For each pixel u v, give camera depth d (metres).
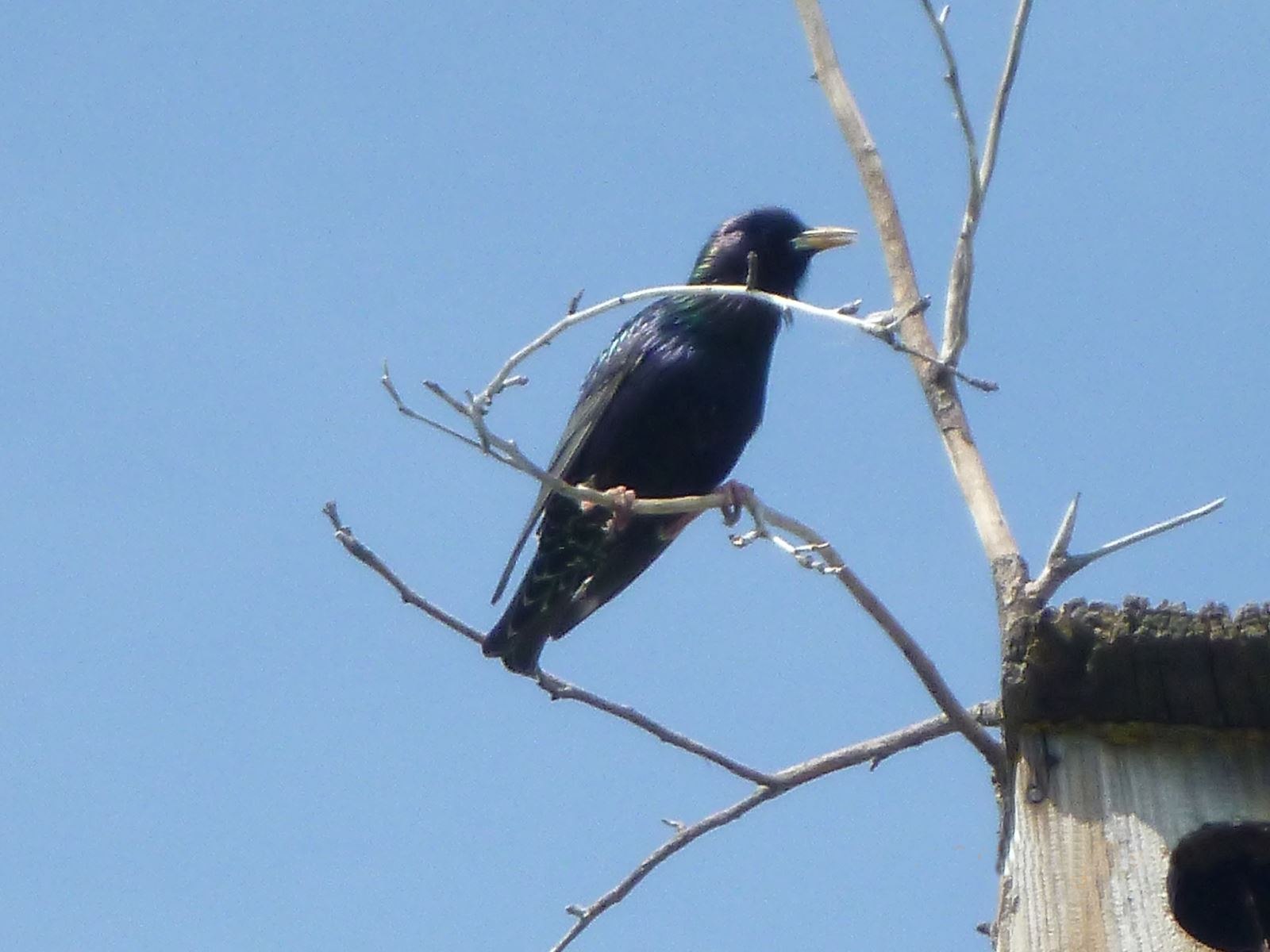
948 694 10.35
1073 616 9.79
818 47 12.12
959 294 10.48
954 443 10.66
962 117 10.02
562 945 11.35
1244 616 9.65
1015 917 9.83
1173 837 9.84
